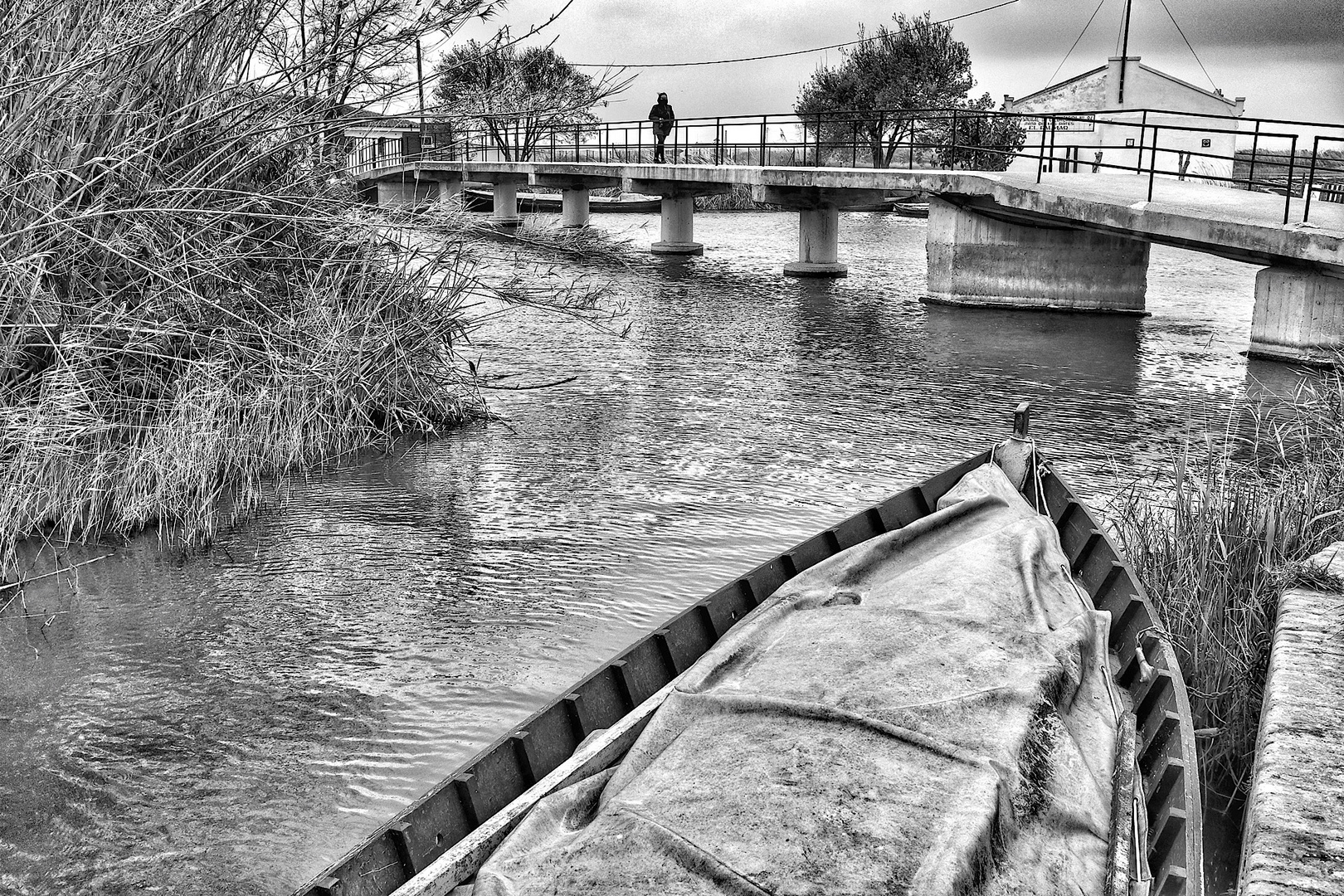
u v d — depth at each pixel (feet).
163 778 18.88
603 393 47.55
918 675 14.17
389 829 12.16
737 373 52.13
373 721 20.70
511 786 14.23
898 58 173.47
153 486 30.78
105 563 27.94
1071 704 14.64
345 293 38.99
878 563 20.20
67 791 18.52
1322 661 16.33
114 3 30.17
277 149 34.06
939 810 11.30
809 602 17.79
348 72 35.58
